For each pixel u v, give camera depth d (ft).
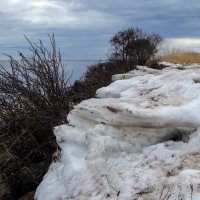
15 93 19.45
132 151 12.61
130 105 13.37
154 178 10.59
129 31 56.65
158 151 11.75
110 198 10.72
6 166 17.13
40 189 13.65
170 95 14.71
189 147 11.43
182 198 9.29
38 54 20.43
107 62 44.29
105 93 18.30
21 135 17.95
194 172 9.77
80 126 15.16
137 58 53.47
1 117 19.04
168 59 52.49
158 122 12.38
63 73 20.47
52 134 18.60
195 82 16.51
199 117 11.97
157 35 60.18
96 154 12.85
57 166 14.20
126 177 11.12
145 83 18.10
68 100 20.27
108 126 13.75
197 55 53.26
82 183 11.91
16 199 16.12
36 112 18.95
